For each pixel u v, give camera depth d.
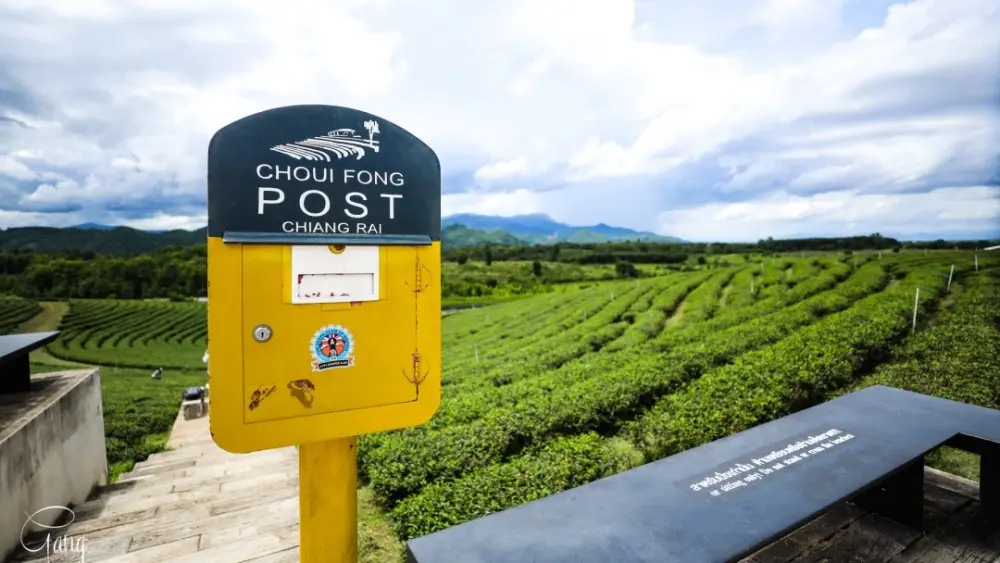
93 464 5.52
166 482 5.50
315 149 2.28
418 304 2.56
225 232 2.13
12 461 3.82
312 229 2.28
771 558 3.08
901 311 12.73
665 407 8.47
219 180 2.11
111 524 4.30
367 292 2.43
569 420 7.91
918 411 3.74
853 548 3.17
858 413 3.72
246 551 3.78
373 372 2.47
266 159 2.18
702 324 16.45
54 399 4.67
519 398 9.81
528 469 5.96
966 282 15.12
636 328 17.58
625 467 6.37
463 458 6.57
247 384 2.21
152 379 20.72
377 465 6.36
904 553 3.12
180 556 3.71
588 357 14.37
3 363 4.27
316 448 2.46
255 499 4.83
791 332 13.09
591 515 2.43
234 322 2.17
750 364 10.05
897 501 3.36
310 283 2.29
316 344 2.33
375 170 2.41
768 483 2.72
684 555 2.13
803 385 8.78
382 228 2.45
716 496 2.60
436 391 2.64
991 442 3.19
